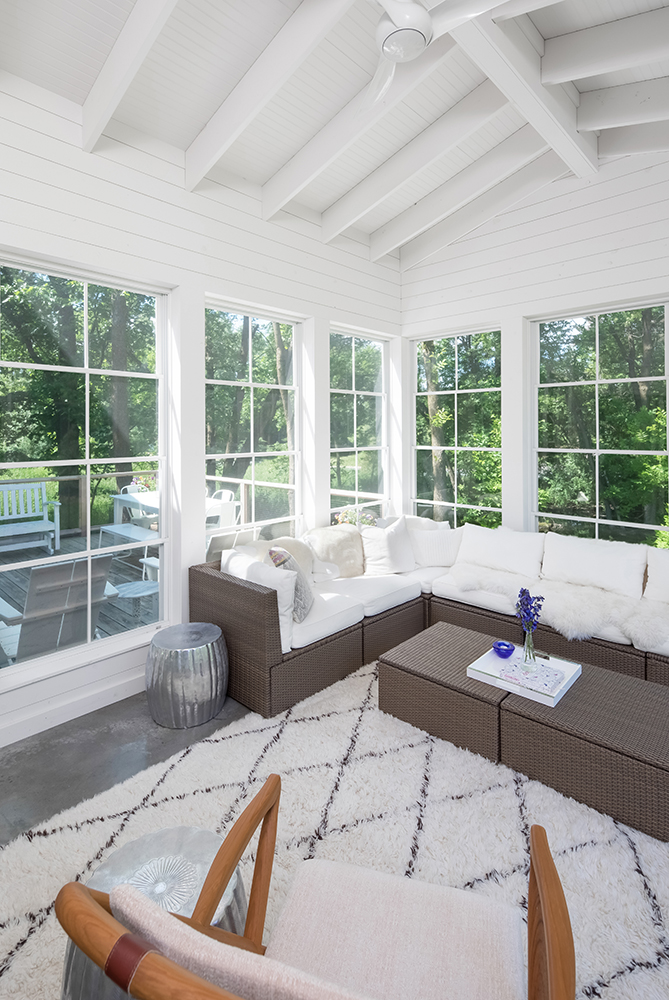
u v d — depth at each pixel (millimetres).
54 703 2828
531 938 1052
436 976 1056
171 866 1412
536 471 4305
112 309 3086
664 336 3674
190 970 675
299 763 2408
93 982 1072
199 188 3324
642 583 3348
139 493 3248
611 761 2049
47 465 2840
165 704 2730
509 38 2611
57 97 2662
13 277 2686
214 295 3492
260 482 3973
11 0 2193
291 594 2938
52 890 1767
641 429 3791
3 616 2713
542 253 4051
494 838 1968
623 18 2648
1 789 2291
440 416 4879
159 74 2678
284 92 2980
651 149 3467
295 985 629
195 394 3373
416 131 3504
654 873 1812
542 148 3561
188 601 3387
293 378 4207
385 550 4082
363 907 1211
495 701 2363
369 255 4605
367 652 3430
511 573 3779
